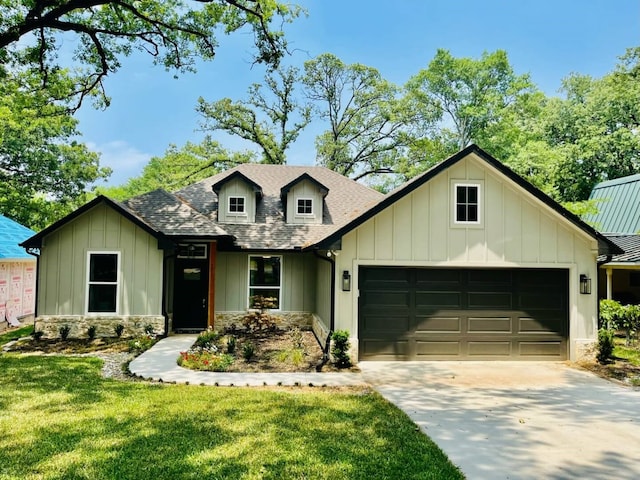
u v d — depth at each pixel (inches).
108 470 176.1
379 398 292.2
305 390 311.9
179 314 552.7
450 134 1446.9
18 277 689.0
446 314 422.3
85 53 587.5
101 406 258.5
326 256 433.4
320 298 521.7
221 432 219.5
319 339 496.4
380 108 1149.1
